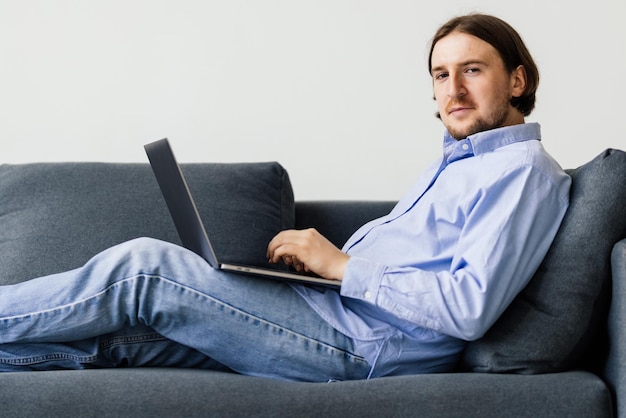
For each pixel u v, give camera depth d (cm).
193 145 290
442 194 192
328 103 288
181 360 188
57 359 179
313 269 184
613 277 170
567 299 171
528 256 173
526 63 203
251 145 289
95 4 291
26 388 160
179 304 176
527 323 172
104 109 290
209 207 238
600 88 282
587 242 171
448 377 164
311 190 288
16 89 291
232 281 179
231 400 159
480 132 197
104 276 175
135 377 163
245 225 237
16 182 245
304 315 180
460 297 169
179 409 159
